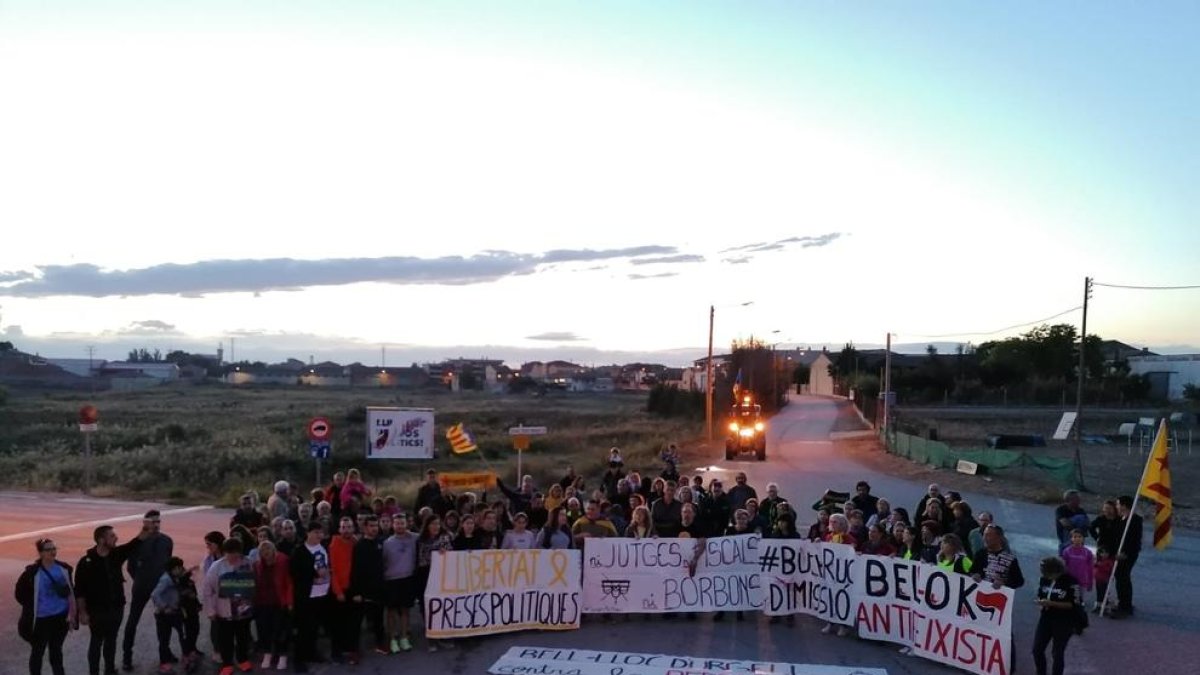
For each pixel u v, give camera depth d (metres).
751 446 45.84
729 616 14.77
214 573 11.45
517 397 130.38
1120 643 13.42
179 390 129.50
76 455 41.62
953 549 12.55
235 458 37.53
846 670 11.85
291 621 12.12
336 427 57.50
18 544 20.44
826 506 18.23
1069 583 11.08
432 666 12.05
